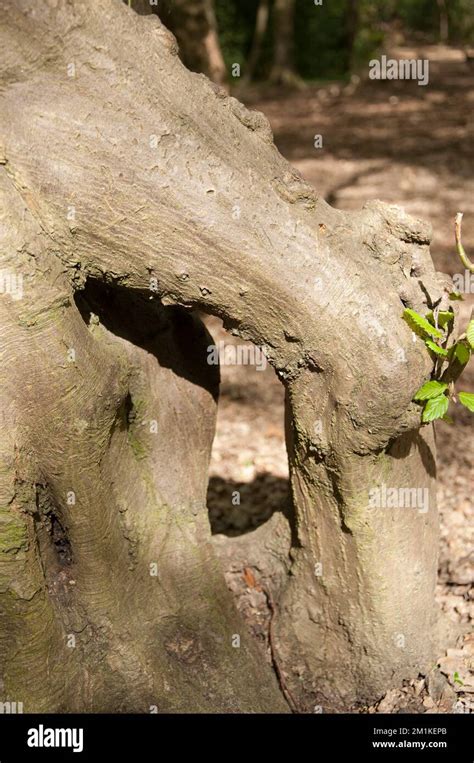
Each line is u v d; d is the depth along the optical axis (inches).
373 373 104.2
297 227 103.3
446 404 104.6
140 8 115.9
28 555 100.4
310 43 994.7
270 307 104.4
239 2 943.0
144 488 119.0
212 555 123.3
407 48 1249.4
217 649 120.5
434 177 479.2
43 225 96.3
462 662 126.6
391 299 106.5
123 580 114.0
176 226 99.3
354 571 118.6
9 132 94.3
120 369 106.4
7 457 96.2
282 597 130.5
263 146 107.3
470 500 181.8
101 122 95.8
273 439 222.5
